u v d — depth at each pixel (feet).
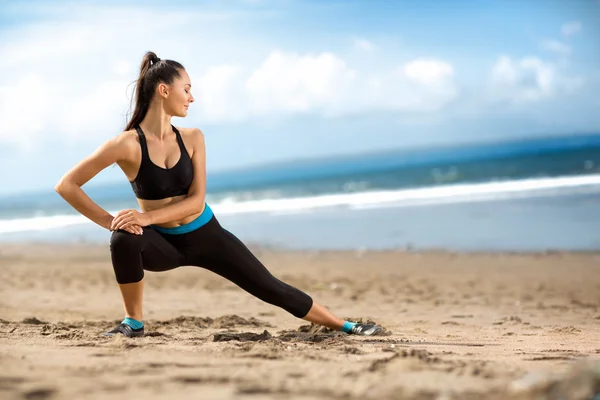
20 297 33.83
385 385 10.23
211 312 28.12
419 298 33.35
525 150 257.55
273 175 279.69
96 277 42.78
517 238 54.95
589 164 152.66
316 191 151.94
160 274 43.42
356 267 45.62
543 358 14.47
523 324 24.31
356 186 157.28
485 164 188.85
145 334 17.47
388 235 61.93
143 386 10.16
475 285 37.47
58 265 50.47
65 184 16.20
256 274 17.35
